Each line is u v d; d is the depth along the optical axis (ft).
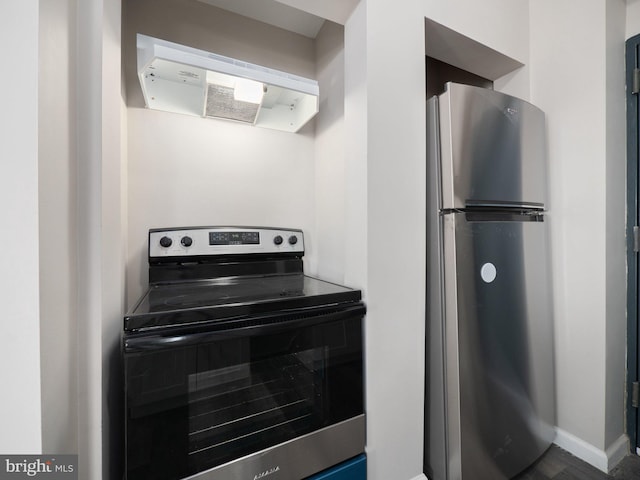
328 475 3.08
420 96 3.75
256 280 4.08
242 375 2.63
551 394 4.51
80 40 2.29
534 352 4.24
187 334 2.36
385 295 3.47
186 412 2.39
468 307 3.58
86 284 2.27
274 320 2.76
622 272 4.51
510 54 4.73
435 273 3.81
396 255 3.55
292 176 4.96
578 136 4.47
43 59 1.84
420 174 3.73
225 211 4.44
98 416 2.29
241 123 4.52
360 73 3.43
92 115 2.31
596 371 4.32
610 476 4.11
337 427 3.13
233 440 2.59
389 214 3.50
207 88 3.48
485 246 3.73
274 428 2.78
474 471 3.58
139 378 2.23
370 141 3.36
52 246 1.94
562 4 4.61
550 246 4.81
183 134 4.14
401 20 3.58
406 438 3.62
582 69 4.40
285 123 4.59
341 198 4.30
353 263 3.61
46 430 1.86
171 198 4.07
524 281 4.11
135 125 3.84
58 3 2.01
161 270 3.69
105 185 2.40
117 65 2.65
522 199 4.14
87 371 2.27
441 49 4.51
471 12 4.23
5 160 1.76
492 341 3.76
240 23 4.54
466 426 3.53
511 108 4.02
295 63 4.97
